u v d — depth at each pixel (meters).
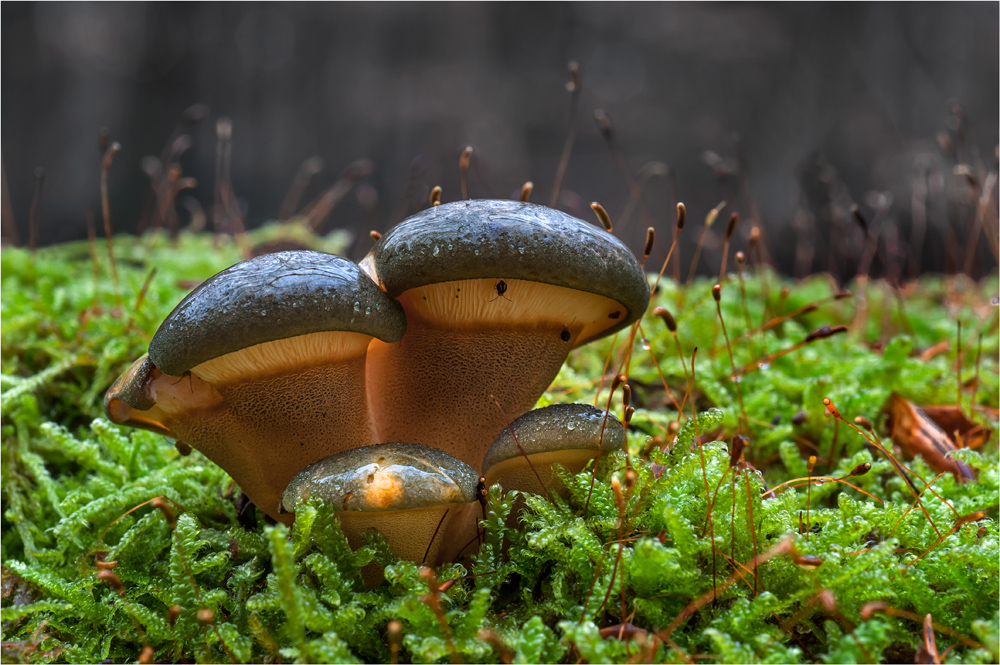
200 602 0.21
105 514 0.23
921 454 0.24
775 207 1.38
